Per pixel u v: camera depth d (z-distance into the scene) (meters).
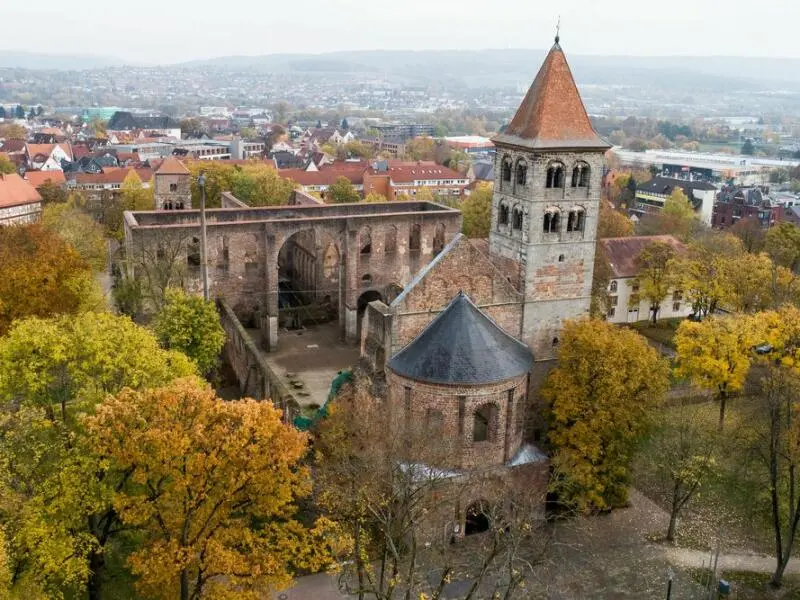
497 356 63.19
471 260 69.75
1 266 85.19
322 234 120.19
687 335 88.81
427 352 62.97
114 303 113.88
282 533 50.88
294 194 156.12
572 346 68.12
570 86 70.31
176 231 103.50
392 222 117.38
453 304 64.88
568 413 66.62
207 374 95.75
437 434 61.69
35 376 53.16
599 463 67.19
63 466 45.88
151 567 44.88
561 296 74.25
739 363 84.88
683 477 65.81
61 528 44.56
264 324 109.44
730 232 164.38
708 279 114.00
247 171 194.38
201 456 45.59
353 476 58.09
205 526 47.12
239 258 109.06
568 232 72.94
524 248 71.75
